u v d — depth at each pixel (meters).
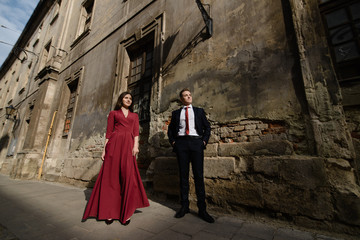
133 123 2.50
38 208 2.65
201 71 3.21
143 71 4.94
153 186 3.22
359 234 1.62
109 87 5.37
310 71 2.11
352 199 1.68
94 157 4.91
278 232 1.77
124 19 5.72
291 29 2.39
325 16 2.33
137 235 1.72
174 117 2.52
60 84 8.20
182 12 3.91
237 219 2.16
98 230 1.84
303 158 1.96
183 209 2.22
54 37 10.31
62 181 5.62
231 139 2.60
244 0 2.98
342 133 1.84
